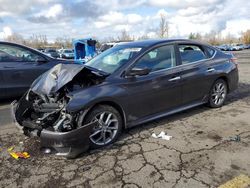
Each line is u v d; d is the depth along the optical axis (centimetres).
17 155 348
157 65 425
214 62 511
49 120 335
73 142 313
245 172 292
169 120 468
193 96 479
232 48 4922
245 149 348
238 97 635
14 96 612
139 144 373
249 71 1136
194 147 358
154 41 450
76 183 284
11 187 281
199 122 456
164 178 287
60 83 355
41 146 328
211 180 279
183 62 461
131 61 399
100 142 366
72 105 330
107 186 277
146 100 406
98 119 360
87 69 382
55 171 309
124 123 392
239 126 433
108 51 479
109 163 323
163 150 352
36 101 379
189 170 301
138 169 307
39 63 628
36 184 285
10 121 494
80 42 1920
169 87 432
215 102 530
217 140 379
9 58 598
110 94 361
